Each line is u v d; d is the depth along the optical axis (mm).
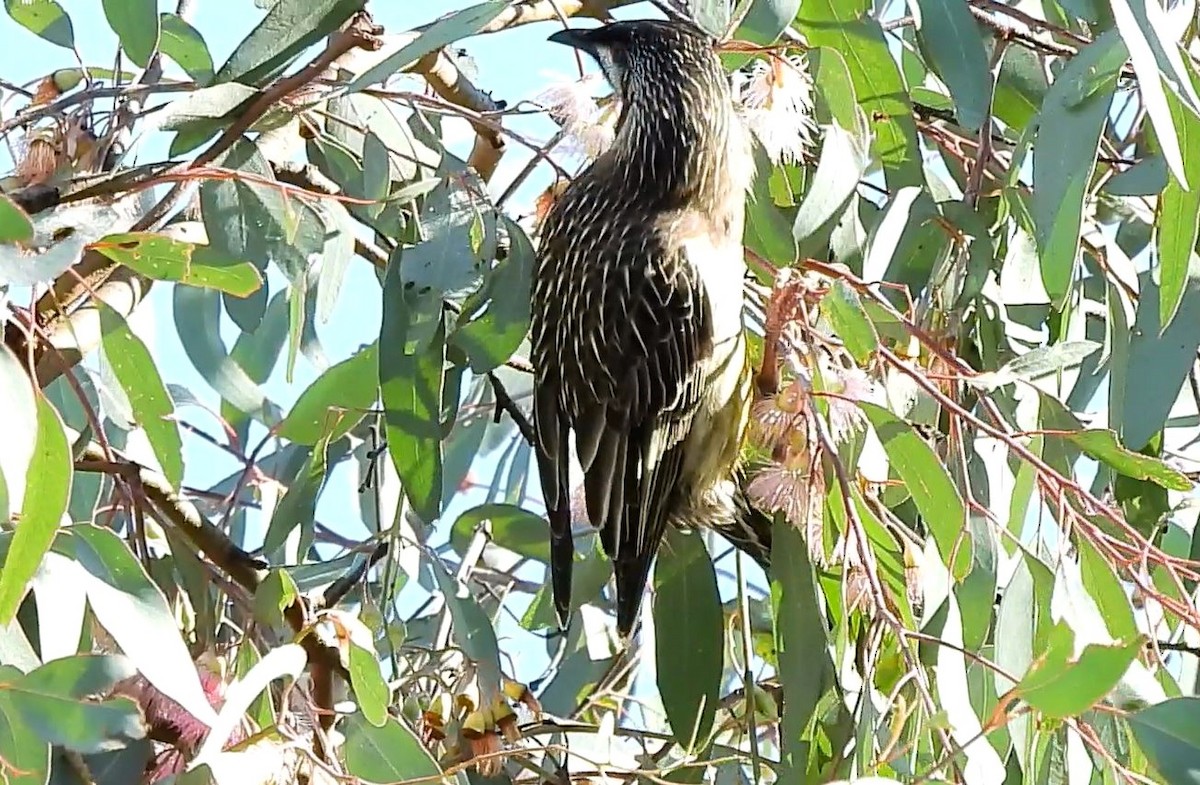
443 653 7480
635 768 7258
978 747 5766
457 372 7562
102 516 8469
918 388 7055
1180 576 6832
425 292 7098
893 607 6293
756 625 8695
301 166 7902
